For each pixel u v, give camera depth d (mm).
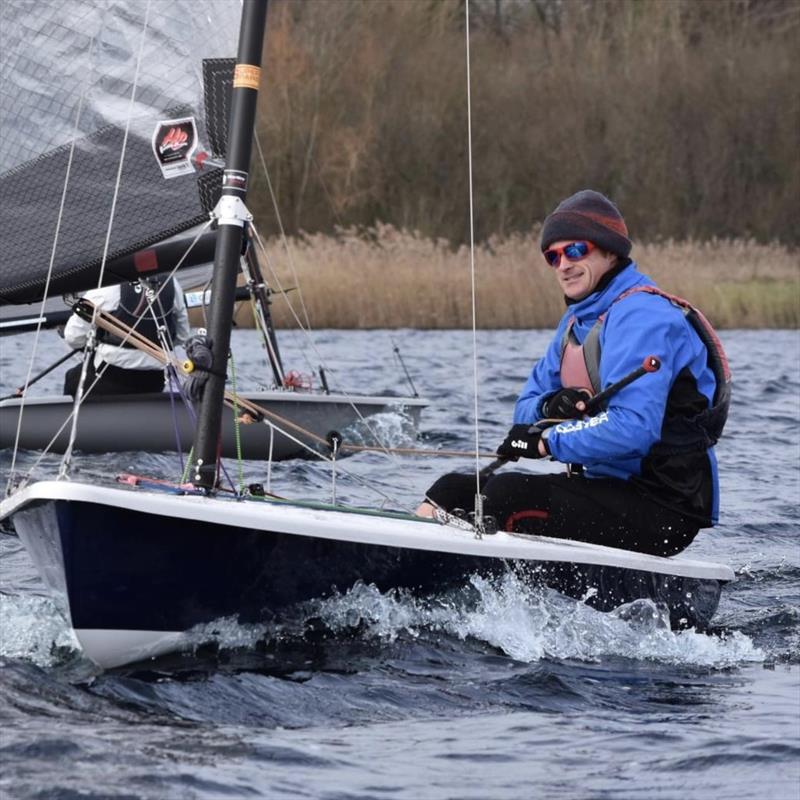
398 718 10836
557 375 14367
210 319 13117
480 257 64875
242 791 9164
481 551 12461
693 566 13844
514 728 10711
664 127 95688
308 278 62281
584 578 13094
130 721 10391
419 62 93062
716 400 13648
